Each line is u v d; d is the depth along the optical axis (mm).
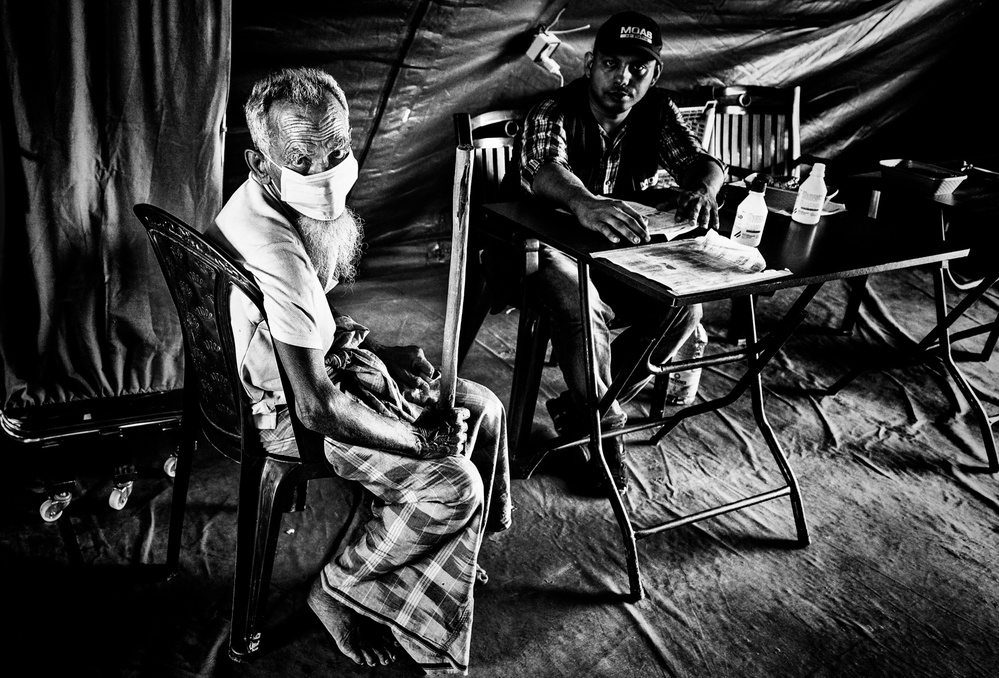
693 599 2191
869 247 2229
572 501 2570
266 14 2803
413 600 1812
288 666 1884
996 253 3215
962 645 2096
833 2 4035
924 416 3207
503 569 2250
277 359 1622
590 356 2217
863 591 2264
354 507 2273
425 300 3830
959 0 4383
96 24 2029
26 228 2129
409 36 3125
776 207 2525
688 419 3080
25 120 2027
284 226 1621
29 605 1986
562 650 1988
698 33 3830
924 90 4637
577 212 2322
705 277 1924
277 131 1548
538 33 3398
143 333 2385
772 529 2502
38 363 2279
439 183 3893
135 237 2285
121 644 1904
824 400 3279
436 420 1778
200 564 2180
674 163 2779
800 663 2002
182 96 2191
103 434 2334
